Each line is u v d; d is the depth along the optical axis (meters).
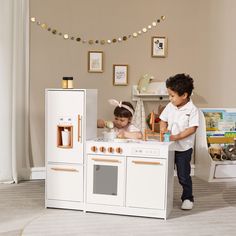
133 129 3.35
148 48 4.00
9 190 3.47
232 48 4.18
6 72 3.63
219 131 4.16
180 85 2.97
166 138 2.91
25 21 3.76
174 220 2.75
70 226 2.60
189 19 4.07
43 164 3.91
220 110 4.17
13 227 2.57
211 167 3.87
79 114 2.88
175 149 3.01
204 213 2.92
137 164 2.78
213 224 2.68
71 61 3.88
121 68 3.96
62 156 2.92
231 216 2.85
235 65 4.19
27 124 3.83
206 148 3.96
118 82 3.96
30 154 3.88
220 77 4.17
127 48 3.96
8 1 3.59
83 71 3.91
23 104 3.81
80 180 2.90
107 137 2.97
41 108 3.86
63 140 2.93
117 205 2.84
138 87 3.94
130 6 3.94
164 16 4.01
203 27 4.10
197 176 4.12
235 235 2.49
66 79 2.99
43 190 3.48
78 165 2.90
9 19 3.61
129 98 4.00
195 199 3.28
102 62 3.92
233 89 4.18
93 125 3.05
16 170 3.73
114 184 2.84
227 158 3.99
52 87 3.86
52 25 3.82
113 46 3.94
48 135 2.95
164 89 3.92
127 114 3.30
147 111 4.03
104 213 2.88
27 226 2.58
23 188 3.54
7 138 3.68
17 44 3.70
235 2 4.15
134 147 2.77
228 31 4.16
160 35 4.02
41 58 3.82
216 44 4.14
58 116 2.92
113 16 3.91
